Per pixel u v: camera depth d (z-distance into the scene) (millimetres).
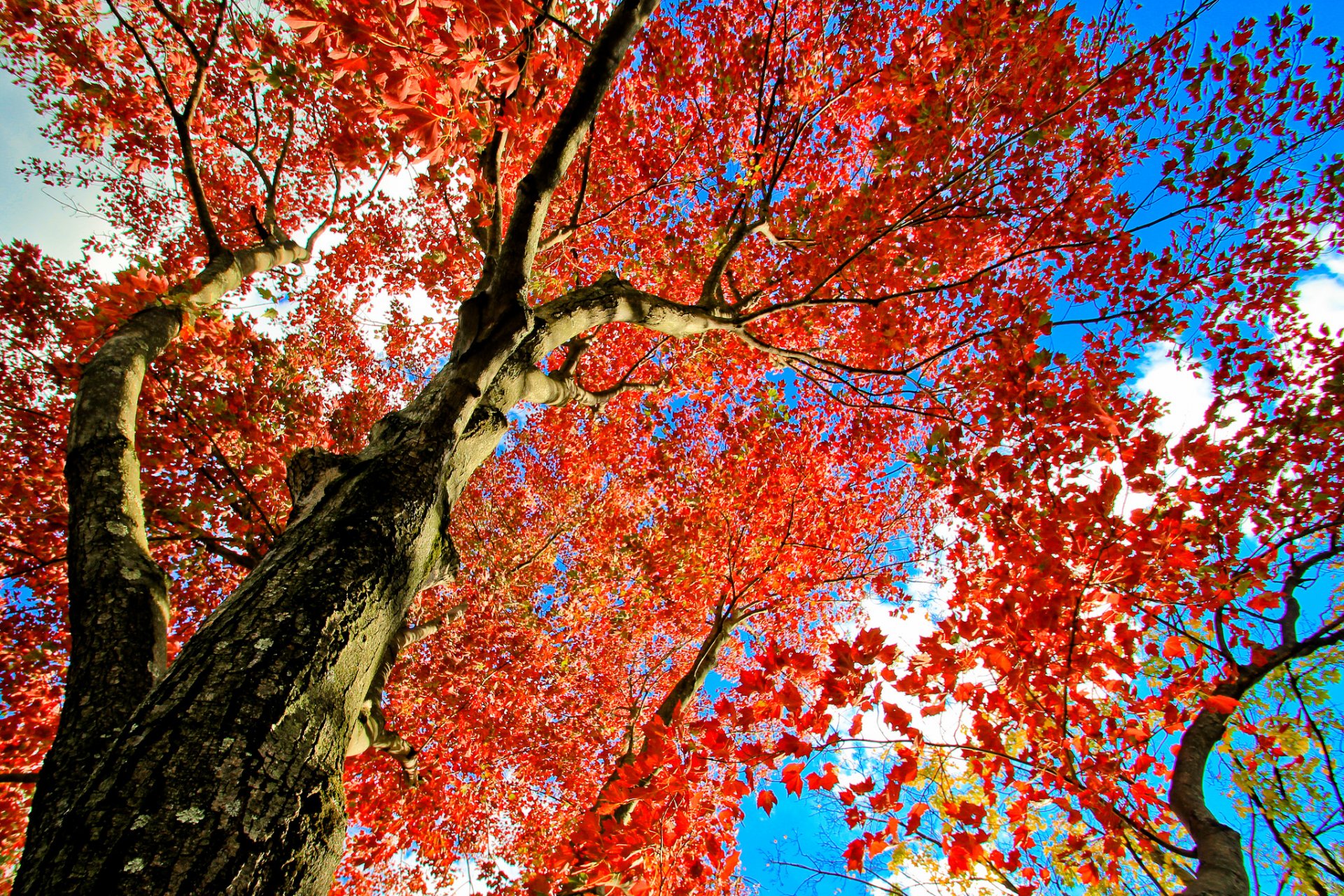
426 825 8227
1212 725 3998
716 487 9430
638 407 10484
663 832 3516
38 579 5430
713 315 4922
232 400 6078
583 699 11281
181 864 1249
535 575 11945
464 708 9703
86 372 2871
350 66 2561
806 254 6383
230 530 5242
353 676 1888
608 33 3324
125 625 1996
